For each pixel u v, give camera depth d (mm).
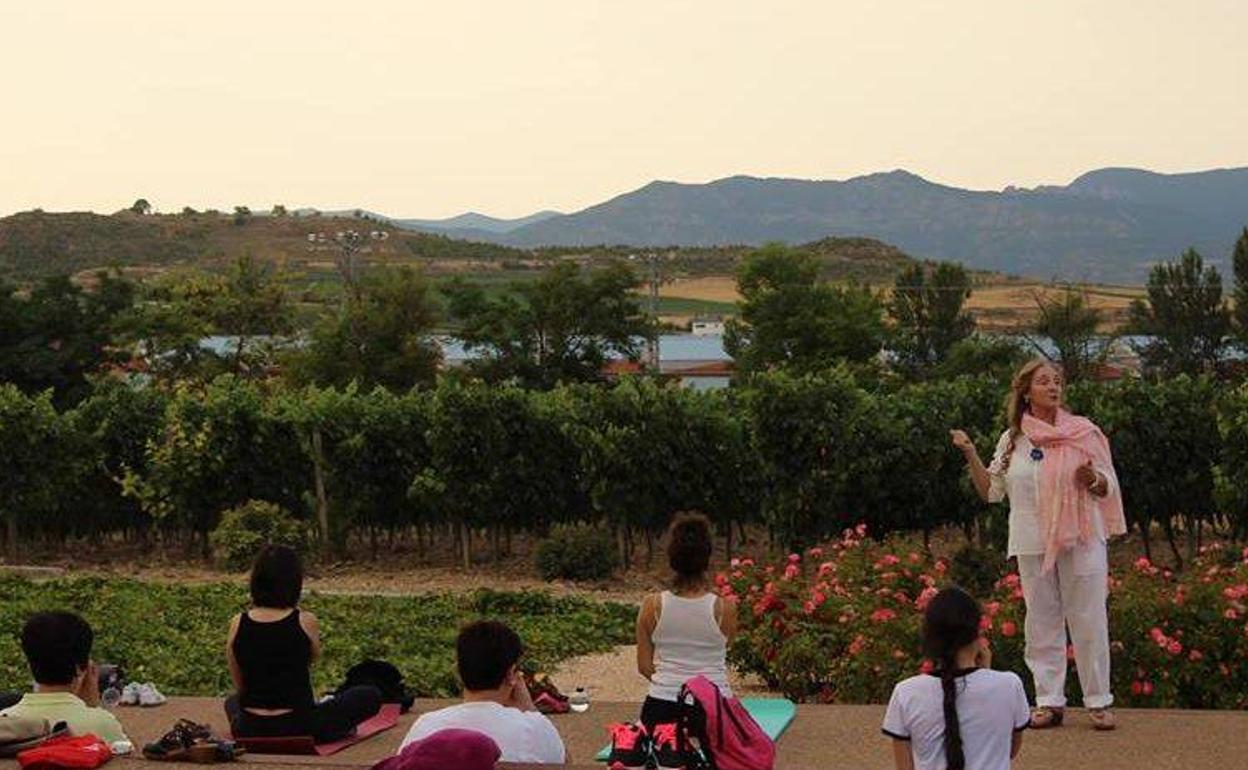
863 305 61625
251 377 59500
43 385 52656
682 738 9211
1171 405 25797
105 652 17281
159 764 9633
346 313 54750
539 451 27703
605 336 56969
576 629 19984
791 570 15469
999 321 148375
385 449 28312
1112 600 12945
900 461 25984
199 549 30703
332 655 17484
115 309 55594
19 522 30000
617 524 27422
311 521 28750
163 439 29062
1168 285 68438
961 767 7309
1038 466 10469
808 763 10125
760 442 26172
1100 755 9875
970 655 7523
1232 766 9578
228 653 10336
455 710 8773
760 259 62125
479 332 56219
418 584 26188
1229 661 12578
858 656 13648
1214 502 25781
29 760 9211
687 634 9555
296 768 9594
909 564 15805
